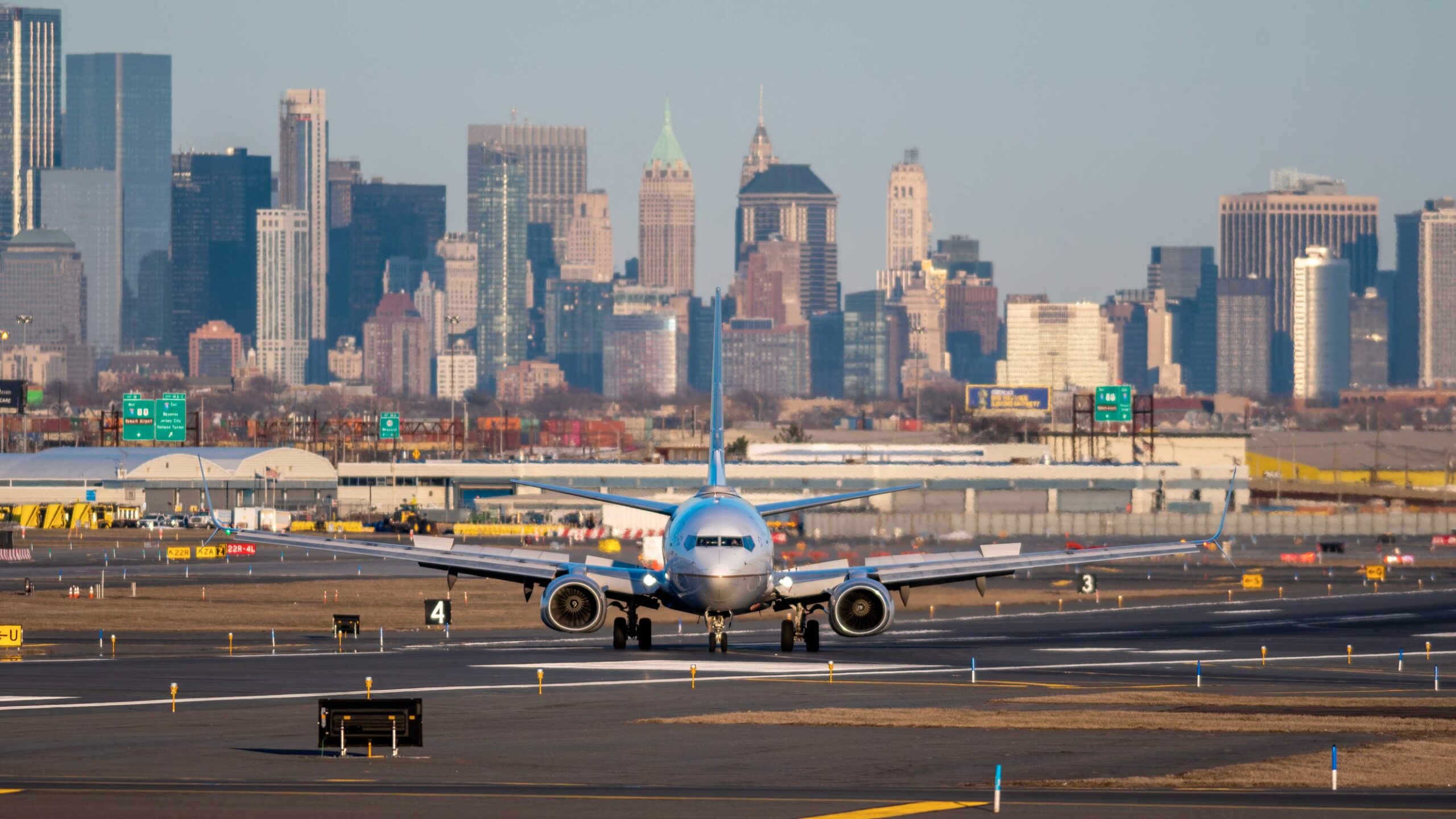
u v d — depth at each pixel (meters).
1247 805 147.12
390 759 168.00
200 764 163.88
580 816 139.38
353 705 172.25
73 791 149.12
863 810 143.00
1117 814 142.62
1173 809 144.88
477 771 161.12
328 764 164.62
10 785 152.00
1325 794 153.25
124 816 137.75
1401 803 148.88
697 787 153.88
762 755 172.12
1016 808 144.75
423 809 141.38
